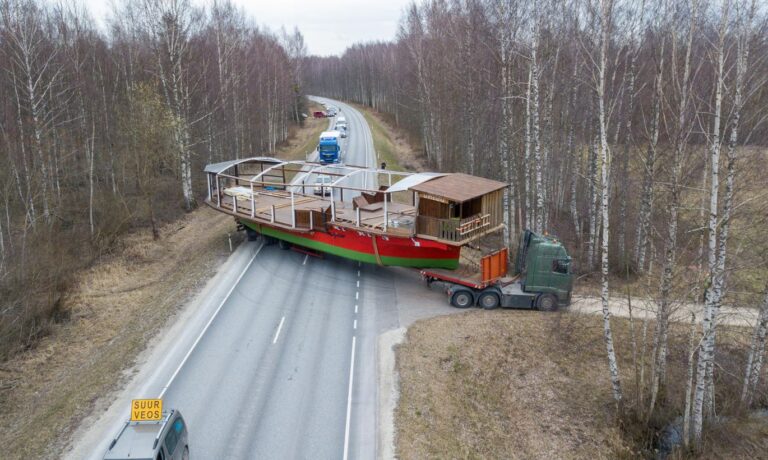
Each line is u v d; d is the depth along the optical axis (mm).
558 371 18766
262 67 64438
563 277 22109
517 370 18641
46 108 37438
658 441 15844
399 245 23203
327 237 25516
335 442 14375
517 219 34031
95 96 42469
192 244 31641
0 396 16938
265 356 18797
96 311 23078
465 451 14398
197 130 45219
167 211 37531
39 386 17484
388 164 54531
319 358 18672
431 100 52719
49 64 37000
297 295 24062
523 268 23859
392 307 22828
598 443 15547
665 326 16219
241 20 61281
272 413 15609
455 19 40219
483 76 34938
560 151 36062
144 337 20078
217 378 17422
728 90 13672
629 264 27031
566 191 39062
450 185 22078
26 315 20719
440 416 15633
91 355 19312
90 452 13938
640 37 20969
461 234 21031
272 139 66062
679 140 14781
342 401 16203
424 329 20547
